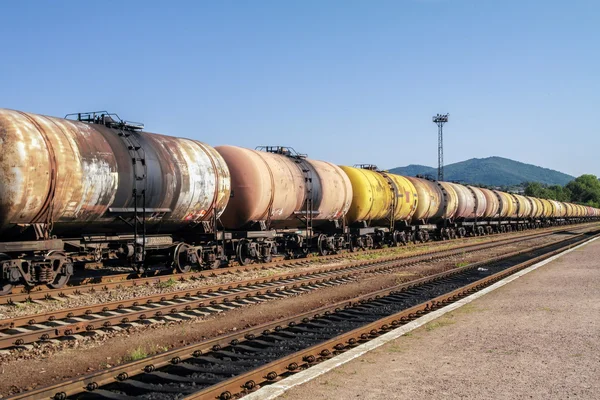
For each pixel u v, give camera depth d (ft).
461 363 26.50
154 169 54.54
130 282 52.26
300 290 53.16
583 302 43.16
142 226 55.26
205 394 21.43
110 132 52.54
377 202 97.86
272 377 24.43
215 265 66.44
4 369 26.81
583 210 356.59
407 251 103.65
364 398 21.56
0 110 43.34
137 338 33.42
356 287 57.36
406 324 35.22
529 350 28.84
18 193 42.32
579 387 22.85
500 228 192.13
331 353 28.84
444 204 133.49
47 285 48.06
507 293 48.70
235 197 68.44
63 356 29.40
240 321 39.01
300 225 80.84
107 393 22.45
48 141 44.60
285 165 75.82
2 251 42.75
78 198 47.14
